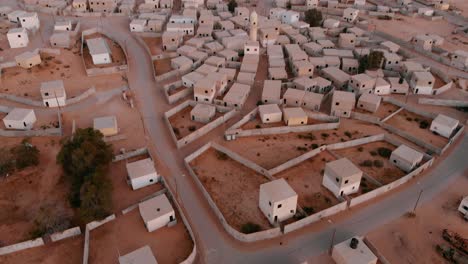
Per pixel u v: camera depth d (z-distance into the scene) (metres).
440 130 78.62
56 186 64.81
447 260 52.97
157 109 85.56
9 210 60.56
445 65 109.69
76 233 56.09
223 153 72.69
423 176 68.12
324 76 101.06
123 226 57.00
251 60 105.38
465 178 67.81
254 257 52.62
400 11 157.00
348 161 64.31
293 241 55.03
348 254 50.50
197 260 52.09
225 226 56.44
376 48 115.62
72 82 94.94
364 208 61.03
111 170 67.81
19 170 67.38
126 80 96.69
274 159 71.69
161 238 55.12
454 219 59.53
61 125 78.38
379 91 93.69
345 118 84.81
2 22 125.00
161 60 107.38
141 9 144.75
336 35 130.12
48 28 123.69
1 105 83.50
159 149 73.25
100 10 143.00
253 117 83.69
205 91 86.44
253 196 63.00
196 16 135.12
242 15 141.12
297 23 133.38
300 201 62.06
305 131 80.00
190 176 66.81
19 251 53.88
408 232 56.97
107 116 82.12
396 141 75.81
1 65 96.56
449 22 148.00
